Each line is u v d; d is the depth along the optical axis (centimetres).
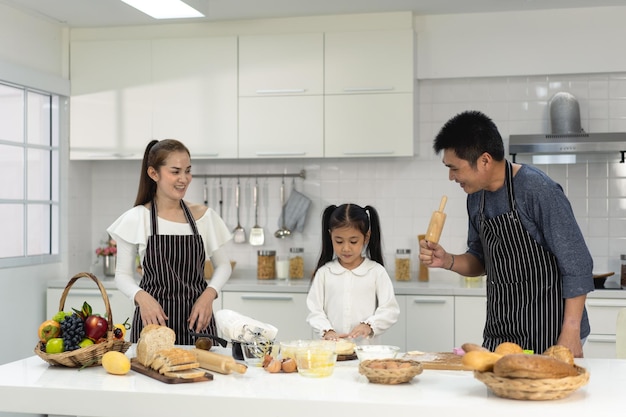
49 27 490
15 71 448
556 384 179
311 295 328
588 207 480
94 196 540
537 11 473
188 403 192
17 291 460
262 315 461
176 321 299
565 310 248
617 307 425
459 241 497
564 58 471
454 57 482
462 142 246
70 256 511
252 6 455
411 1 449
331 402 184
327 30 478
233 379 211
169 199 304
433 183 499
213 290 298
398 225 503
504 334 263
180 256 299
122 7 457
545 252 254
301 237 515
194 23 493
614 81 478
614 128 479
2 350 446
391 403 181
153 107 494
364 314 322
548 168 485
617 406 178
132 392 196
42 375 218
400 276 486
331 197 511
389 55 468
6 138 456
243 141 484
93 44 501
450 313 439
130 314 473
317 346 215
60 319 233
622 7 464
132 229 300
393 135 468
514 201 254
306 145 477
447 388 198
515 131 488
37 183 491
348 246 314
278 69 480
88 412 199
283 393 193
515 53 477
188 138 490
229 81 486
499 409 175
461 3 455
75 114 504
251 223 522
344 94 473
